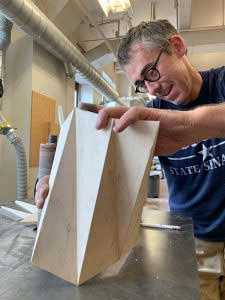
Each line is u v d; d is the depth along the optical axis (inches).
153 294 20.0
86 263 20.8
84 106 23.4
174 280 22.3
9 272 23.6
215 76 43.1
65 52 92.8
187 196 45.9
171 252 28.7
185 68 40.4
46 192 22.8
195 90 42.8
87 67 113.0
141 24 39.3
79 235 21.0
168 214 46.1
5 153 98.4
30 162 102.3
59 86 126.1
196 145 42.5
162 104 47.2
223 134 24.2
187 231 36.6
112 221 22.2
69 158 21.8
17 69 101.8
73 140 22.0
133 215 22.3
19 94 102.6
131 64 39.8
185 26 120.0
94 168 20.9
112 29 135.5
